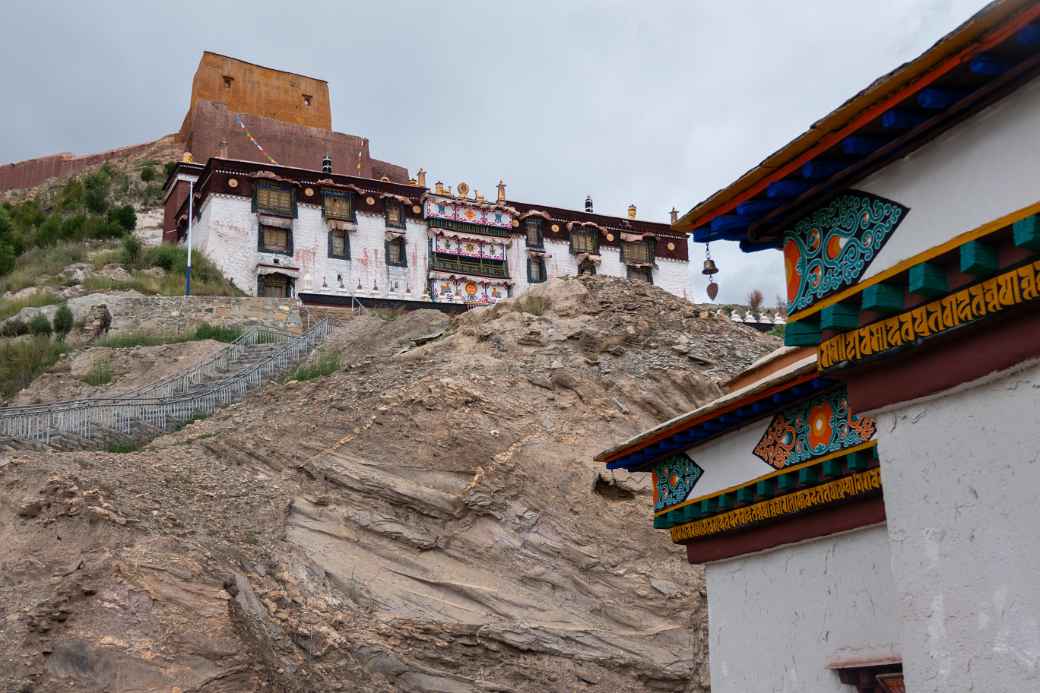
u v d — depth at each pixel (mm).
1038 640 6344
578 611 20859
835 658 10242
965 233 6992
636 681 20031
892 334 7559
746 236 9117
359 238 51469
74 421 26438
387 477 22594
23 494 18875
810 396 10812
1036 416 6633
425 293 52094
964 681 6738
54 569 17094
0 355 33406
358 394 25406
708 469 12461
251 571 19344
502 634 19891
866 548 10102
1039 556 6438
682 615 20875
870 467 9992
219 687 15703
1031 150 6641
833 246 8156
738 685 11578
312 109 74000
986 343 6961
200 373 31734
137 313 38875
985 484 6867
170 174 56906
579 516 22172
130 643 15695
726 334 29812
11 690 14820
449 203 53906
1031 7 6281
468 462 22750
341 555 21062
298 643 18359
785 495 11055
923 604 7121
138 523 18516
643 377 26453
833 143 7754
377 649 18938
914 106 7250
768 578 11391
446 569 21234
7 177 79250
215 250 48125
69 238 58500
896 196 7621
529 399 24969
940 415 7297
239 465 23531
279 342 36031
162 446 24969
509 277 54469
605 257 57625
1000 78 6715
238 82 72062
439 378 24953
